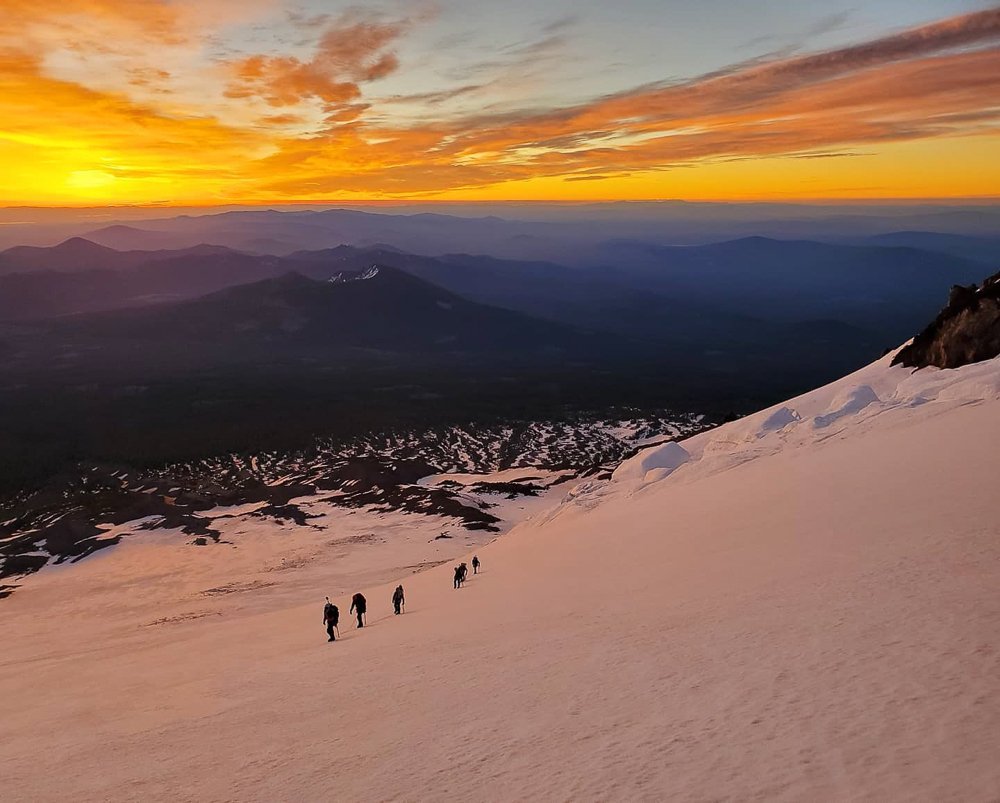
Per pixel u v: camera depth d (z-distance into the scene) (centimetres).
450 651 2023
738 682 1168
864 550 2033
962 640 1144
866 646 1211
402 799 972
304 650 2962
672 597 2081
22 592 7569
